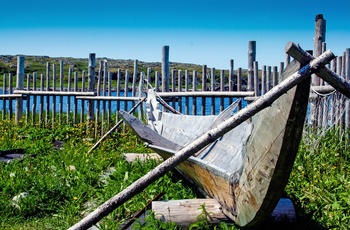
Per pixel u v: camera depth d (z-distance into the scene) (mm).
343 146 8430
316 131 8922
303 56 3189
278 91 3275
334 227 5027
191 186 6961
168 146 7258
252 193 4172
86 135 12945
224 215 5254
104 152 10172
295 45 3148
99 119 13188
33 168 8227
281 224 5121
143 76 11516
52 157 9320
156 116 10273
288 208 5184
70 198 6500
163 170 3697
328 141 8531
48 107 13734
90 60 13312
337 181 6539
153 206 5371
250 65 11016
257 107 3391
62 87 13680
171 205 5352
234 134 6410
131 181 6957
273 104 3590
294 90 3289
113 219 5707
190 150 3635
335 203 5469
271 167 3760
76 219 5910
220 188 4977
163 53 12391
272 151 3691
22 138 12266
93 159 9141
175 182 7262
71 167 8453
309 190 6270
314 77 9578
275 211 5133
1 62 51406
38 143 10820
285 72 3490
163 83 12453
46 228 5605
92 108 13227
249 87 11047
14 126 13500
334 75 3232
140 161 8484
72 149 10375
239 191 4445
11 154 10180
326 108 8953
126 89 13125
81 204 6488
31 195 6391
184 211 5297
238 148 6039
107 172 8648
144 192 6465
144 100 11234
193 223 5242
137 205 6051
